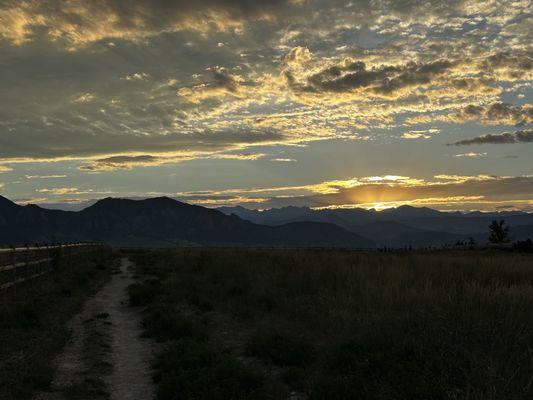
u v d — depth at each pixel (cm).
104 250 6019
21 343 949
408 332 822
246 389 697
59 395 692
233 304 1447
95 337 1071
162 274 2517
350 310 1150
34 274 1914
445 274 1620
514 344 721
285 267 2095
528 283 1412
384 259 2267
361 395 637
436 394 606
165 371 805
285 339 949
